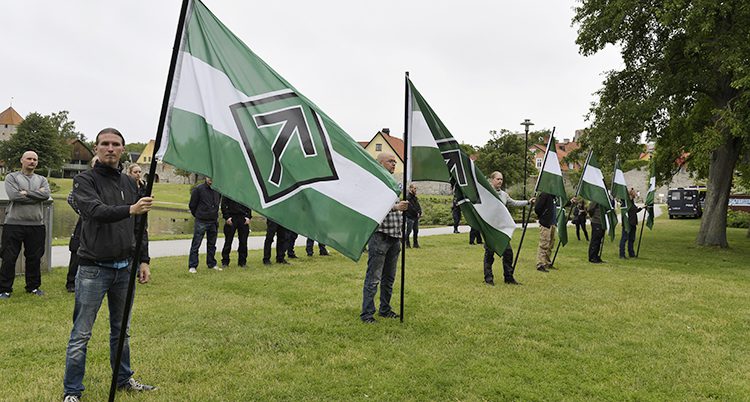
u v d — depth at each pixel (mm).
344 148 4199
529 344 5410
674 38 16172
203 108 3541
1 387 3930
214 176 3516
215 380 4215
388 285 6363
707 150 14219
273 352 4957
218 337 5344
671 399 4133
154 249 12734
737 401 4129
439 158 6531
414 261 11625
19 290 7266
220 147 3572
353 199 4098
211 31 3707
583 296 7988
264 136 3781
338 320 6102
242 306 6676
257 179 3697
